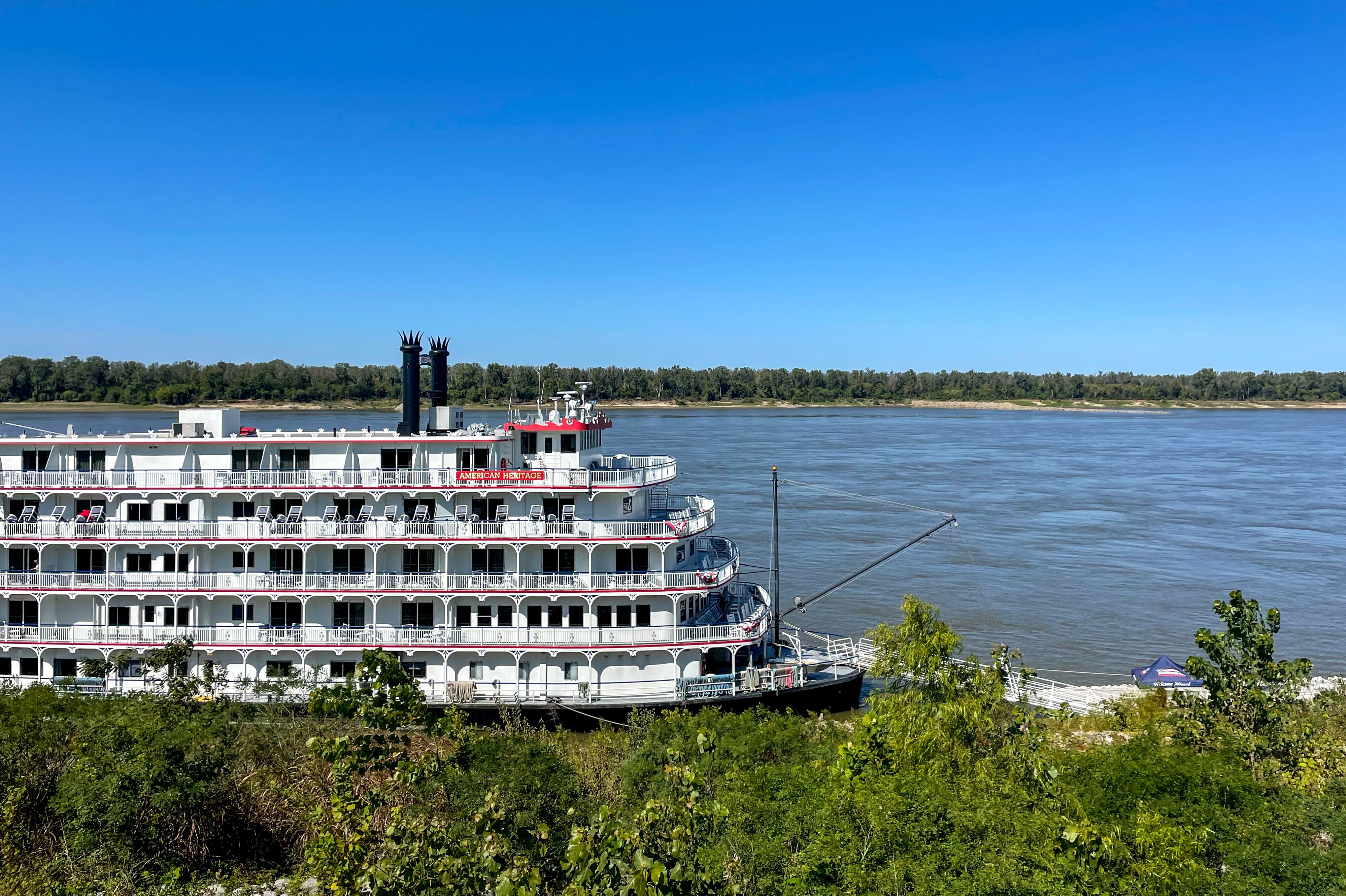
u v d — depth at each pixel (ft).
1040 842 100.58
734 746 135.03
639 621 182.19
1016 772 121.80
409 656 179.22
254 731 139.74
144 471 178.60
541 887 84.69
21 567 177.58
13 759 126.31
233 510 179.73
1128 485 558.56
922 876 92.32
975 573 340.59
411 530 177.68
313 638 177.17
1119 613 294.46
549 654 178.70
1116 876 97.19
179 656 170.19
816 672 194.18
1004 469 627.46
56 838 120.88
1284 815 115.44
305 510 179.32
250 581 177.06
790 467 618.44
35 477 176.96
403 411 193.36
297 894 111.75
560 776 116.57
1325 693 190.49
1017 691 207.21
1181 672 218.18
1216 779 119.24
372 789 103.09
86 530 175.73
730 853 94.38
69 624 177.88
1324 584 328.08
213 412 188.14
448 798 112.06
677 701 179.52
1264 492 534.78
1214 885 101.19
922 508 464.24
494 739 121.29
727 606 206.18
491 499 181.57
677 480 547.90
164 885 113.70
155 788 118.52
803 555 364.79
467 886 81.61
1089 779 124.57
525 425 186.39
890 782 110.32
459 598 179.63
